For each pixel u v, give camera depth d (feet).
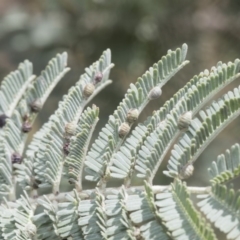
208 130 0.83
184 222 0.80
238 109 0.82
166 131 0.84
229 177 0.81
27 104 0.95
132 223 0.83
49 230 0.86
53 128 0.88
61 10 1.94
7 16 2.11
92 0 1.82
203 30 1.79
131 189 0.84
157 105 1.48
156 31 1.78
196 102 0.85
